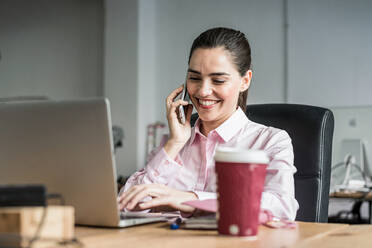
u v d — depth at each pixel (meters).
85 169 0.96
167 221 1.13
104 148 0.94
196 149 1.66
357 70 4.45
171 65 5.46
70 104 0.95
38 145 0.98
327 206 1.61
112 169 0.95
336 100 4.54
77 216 1.01
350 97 4.47
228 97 1.52
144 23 5.48
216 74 1.48
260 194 0.89
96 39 5.99
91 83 6.00
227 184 0.88
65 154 0.97
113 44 5.58
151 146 5.31
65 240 0.80
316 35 4.65
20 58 6.47
